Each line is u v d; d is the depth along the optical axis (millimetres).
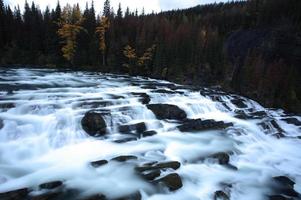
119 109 17562
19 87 23844
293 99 40000
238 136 17875
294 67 48969
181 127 17469
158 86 33312
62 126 14703
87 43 64500
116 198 9672
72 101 17953
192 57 61469
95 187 10367
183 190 10961
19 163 11891
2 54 56438
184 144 15336
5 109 15289
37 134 13758
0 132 13188
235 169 13414
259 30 67750
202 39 65875
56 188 10109
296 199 11359
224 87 49844
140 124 16562
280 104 39219
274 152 16859
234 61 60844
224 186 11656
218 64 59375
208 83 54250
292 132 22094
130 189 10305
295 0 66312
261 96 42500
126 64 61125
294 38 55656
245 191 11742
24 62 56750
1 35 59344
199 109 23234
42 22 66625
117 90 26016
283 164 15094
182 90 30453
